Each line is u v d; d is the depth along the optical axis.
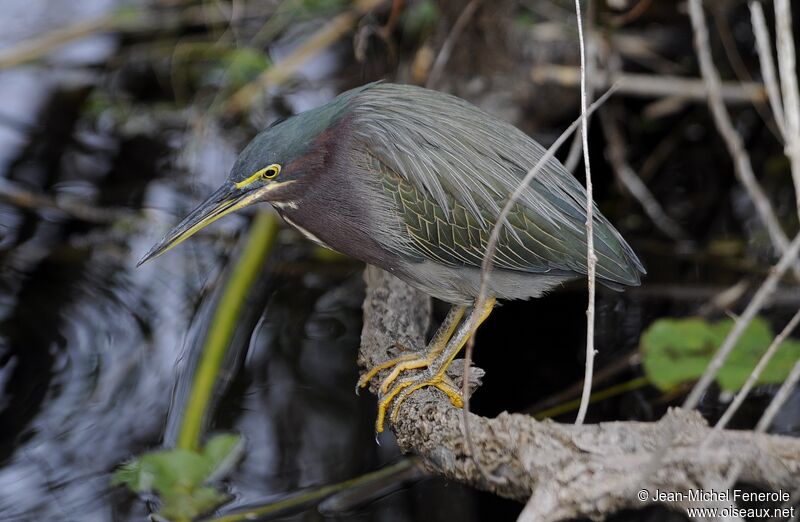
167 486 9.02
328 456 9.67
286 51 15.34
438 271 8.59
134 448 9.62
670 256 12.45
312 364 10.80
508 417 6.62
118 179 13.52
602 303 11.80
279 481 9.35
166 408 10.12
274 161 8.29
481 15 11.98
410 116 8.42
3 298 11.51
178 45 14.89
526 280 8.60
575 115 13.74
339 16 14.70
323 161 8.35
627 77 12.92
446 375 8.39
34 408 10.06
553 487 6.12
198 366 10.26
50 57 15.05
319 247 12.48
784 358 10.25
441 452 7.11
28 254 12.26
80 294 11.64
